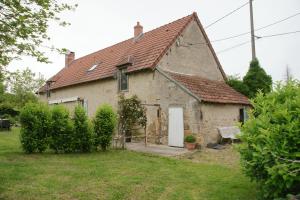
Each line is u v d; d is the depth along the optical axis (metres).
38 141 11.87
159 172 8.73
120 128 15.38
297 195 4.80
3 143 15.11
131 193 6.61
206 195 6.52
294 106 5.72
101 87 21.08
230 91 18.39
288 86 6.53
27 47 7.18
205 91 15.73
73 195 6.35
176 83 15.33
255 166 5.72
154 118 16.62
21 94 29.55
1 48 7.07
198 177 8.16
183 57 18.45
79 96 23.66
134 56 19.34
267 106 6.15
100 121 13.20
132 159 10.91
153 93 16.75
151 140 16.72
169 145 15.55
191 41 19.20
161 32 20.31
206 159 11.37
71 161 10.20
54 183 7.22
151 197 6.37
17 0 6.69
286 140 5.22
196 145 14.18
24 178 7.60
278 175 5.03
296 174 4.84
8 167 8.80
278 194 5.42
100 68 22.41
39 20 7.18
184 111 14.93
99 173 8.40
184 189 6.98
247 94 19.08
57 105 12.58
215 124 15.16
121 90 19.11
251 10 19.34
